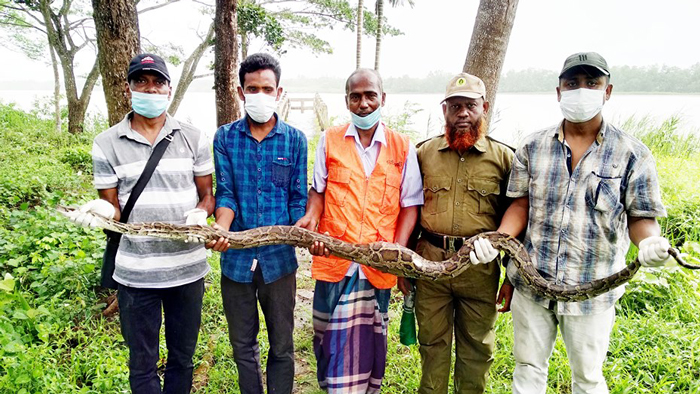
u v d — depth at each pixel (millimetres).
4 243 6207
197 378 4496
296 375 4637
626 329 4988
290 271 3805
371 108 3576
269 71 3504
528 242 3422
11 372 3770
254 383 3826
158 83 3309
